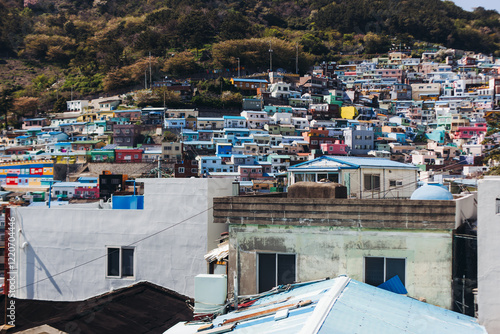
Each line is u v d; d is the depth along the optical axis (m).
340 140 121.62
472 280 11.77
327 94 164.38
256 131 126.81
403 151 122.62
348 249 12.42
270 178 99.56
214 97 148.38
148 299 15.74
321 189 14.27
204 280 13.03
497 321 11.07
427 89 170.88
